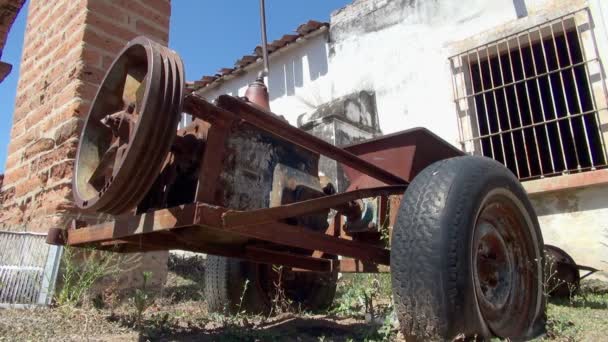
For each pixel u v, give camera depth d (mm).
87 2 3174
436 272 1656
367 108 6742
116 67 1967
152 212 1726
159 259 3363
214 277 2885
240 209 1933
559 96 6617
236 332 2197
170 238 2143
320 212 2422
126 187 1633
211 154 1740
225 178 1899
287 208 1823
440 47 6293
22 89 3807
